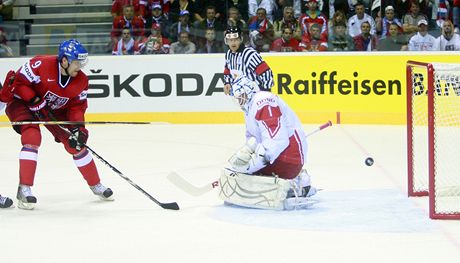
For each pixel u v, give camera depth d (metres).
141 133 27.11
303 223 13.68
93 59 29.14
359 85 28.23
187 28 29.33
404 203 15.30
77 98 15.57
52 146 24.59
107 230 13.51
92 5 31.66
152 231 13.35
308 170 19.61
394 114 28.11
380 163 20.44
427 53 27.89
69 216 14.66
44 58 15.20
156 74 29.03
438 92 18.64
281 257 11.53
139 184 17.92
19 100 15.54
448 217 13.82
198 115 29.00
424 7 28.39
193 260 11.47
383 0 28.59
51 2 31.72
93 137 26.42
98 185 15.91
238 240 12.59
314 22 28.91
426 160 20.12
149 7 30.19
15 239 12.99
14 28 29.81
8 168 20.64
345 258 11.42
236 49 21.34
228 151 22.91
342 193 16.45
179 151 23.06
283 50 29.00
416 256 11.48
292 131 14.79
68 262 11.55
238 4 29.38
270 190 14.60
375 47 28.59
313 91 28.47
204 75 28.88
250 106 14.55
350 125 28.16
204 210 14.95
